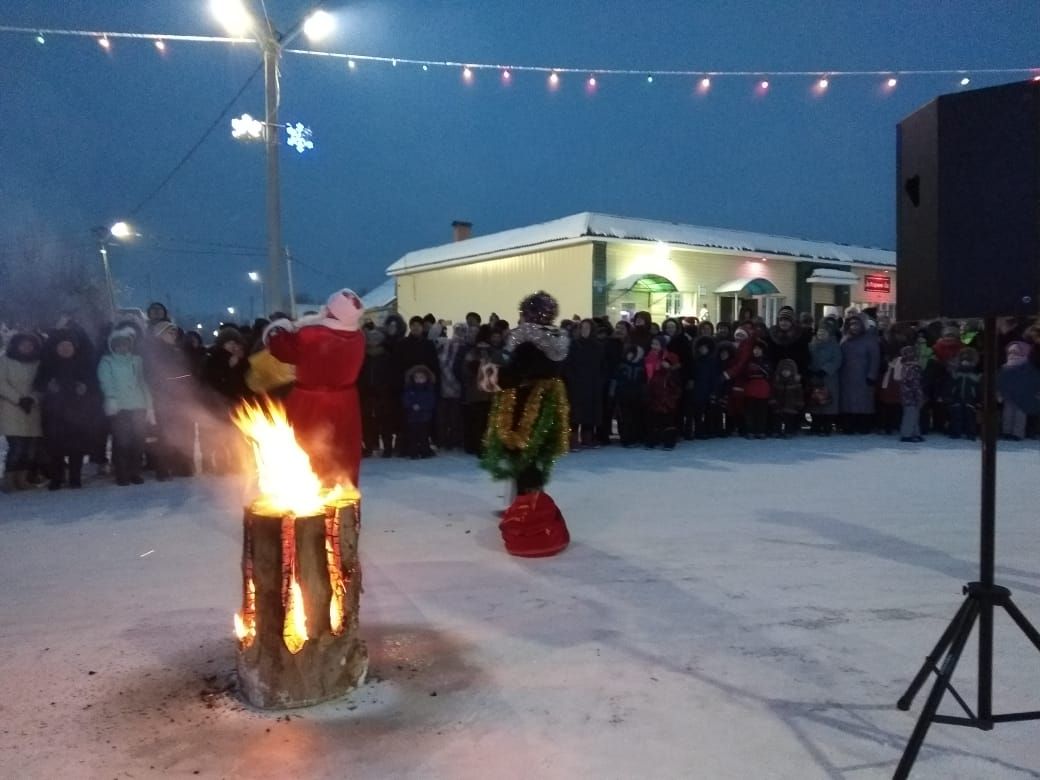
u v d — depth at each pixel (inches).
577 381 390.9
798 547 220.2
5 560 211.2
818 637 156.6
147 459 356.2
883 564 204.8
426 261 877.2
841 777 107.7
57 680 138.9
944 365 454.6
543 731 120.0
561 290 711.1
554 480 318.7
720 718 124.0
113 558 212.5
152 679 139.3
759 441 436.8
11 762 112.3
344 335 197.8
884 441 438.6
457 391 399.2
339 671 130.7
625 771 109.2
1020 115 98.7
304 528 126.6
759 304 794.2
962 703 109.1
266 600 126.3
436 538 229.3
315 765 111.0
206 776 108.7
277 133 478.3
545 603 175.5
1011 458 376.5
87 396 312.5
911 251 113.3
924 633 159.0
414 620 165.5
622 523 246.8
